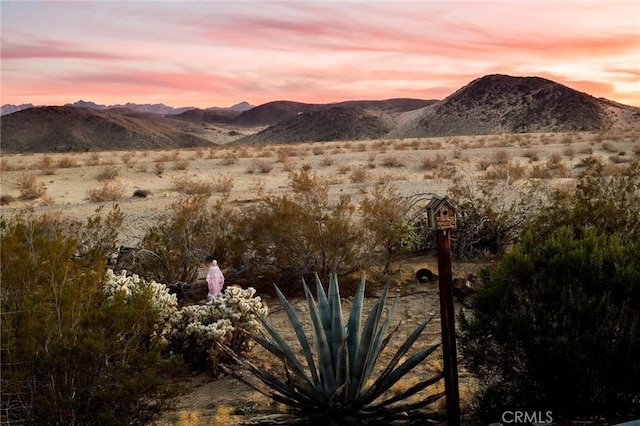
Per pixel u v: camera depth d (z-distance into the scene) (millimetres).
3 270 6191
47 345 5918
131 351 6398
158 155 49750
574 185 22750
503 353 6406
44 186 29953
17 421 5809
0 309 5910
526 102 163125
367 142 67938
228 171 35812
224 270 13328
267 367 8523
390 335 6176
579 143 48562
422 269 12578
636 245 6773
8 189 29438
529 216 14195
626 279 6086
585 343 5883
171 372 6770
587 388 6012
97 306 7035
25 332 5816
